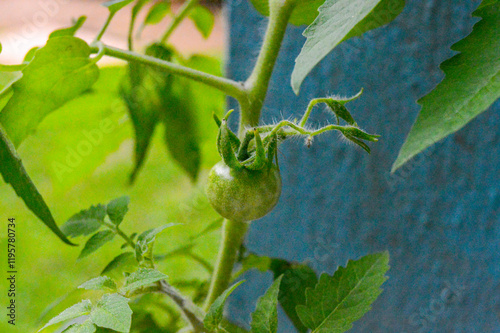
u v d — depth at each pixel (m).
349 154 0.62
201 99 0.58
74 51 0.46
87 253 0.46
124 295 0.42
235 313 0.76
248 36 0.64
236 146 0.43
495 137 0.57
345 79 0.61
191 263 0.87
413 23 0.58
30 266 0.99
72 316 0.41
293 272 0.51
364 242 0.64
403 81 0.59
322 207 0.67
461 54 0.39
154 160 1.34
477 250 0.59
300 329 0.50
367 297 0.45
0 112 0.46
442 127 0.38
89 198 1.21
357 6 0.39
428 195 0.61
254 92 0.45
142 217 1.12
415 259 0.62
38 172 1.26
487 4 0.40
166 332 0.49
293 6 0.45
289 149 0.67
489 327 0.60
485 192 0.59
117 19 2.74
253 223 0.75
